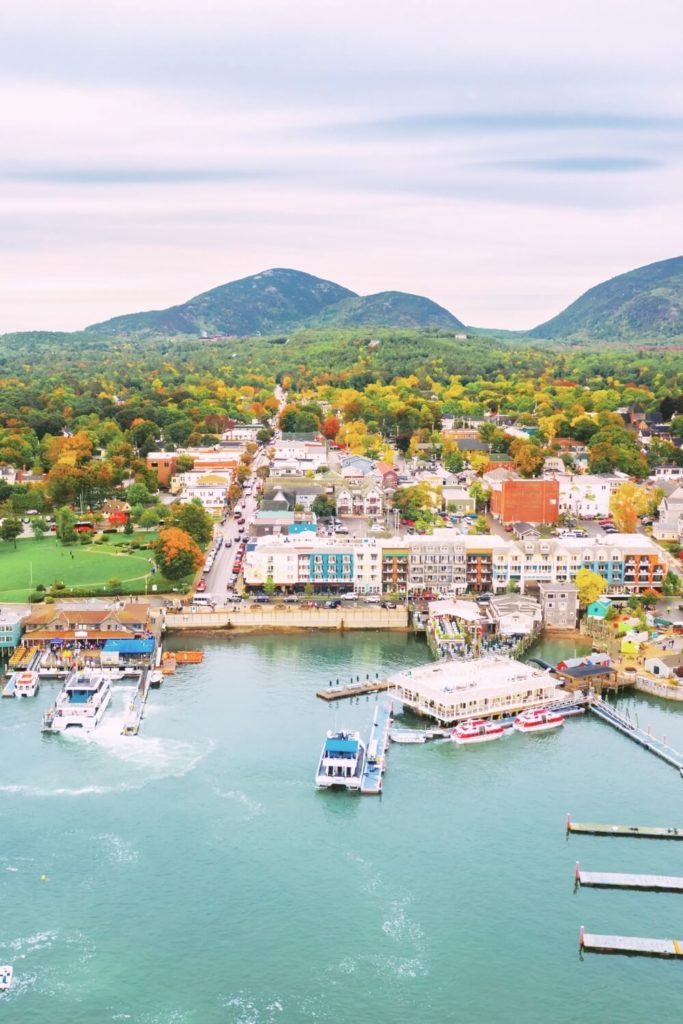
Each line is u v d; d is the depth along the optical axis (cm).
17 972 16838
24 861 19775
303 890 19050
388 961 17188
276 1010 16050
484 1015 16012
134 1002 16188
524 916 18400
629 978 16900
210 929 17938
